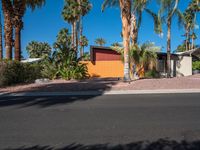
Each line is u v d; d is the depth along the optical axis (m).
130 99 15.82
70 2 52.25
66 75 30.78
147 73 31.00
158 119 9.93
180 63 41.38
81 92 19.97
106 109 12.36
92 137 7.72
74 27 51.19
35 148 6.89
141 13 29.98
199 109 11.94
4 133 8.38
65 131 8.45
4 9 26.50
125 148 6.74
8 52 26.78
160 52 36.09
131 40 29.97
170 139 7.41
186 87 21.62
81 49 53.38
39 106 13.69
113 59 38.19
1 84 23.73
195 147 6.75
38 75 29.81
